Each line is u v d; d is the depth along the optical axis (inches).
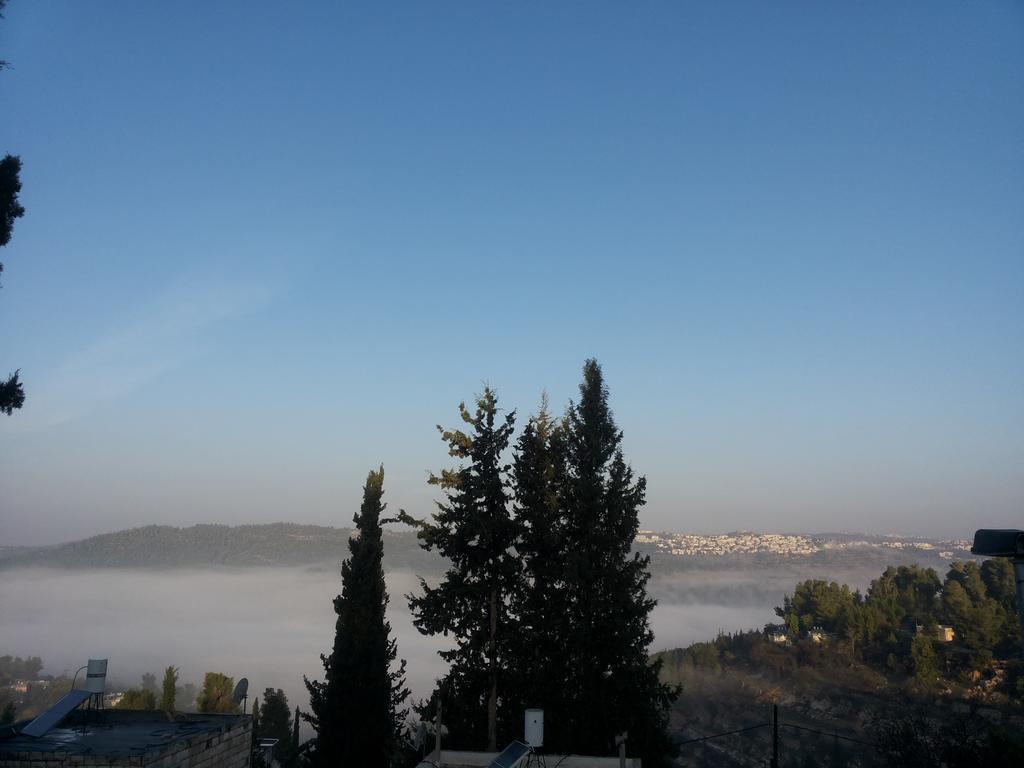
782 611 5059.1
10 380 765.3
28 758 617.3
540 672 1170.0
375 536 1403.8
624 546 1263.5
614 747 1136.2
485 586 1206.3
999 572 3855.8
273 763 1253.7
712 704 3828.7
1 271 770.8
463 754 828.6
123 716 773.9
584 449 1311.5
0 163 774.5
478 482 1218.6
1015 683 3070.9
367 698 1322.6
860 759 2802.7
